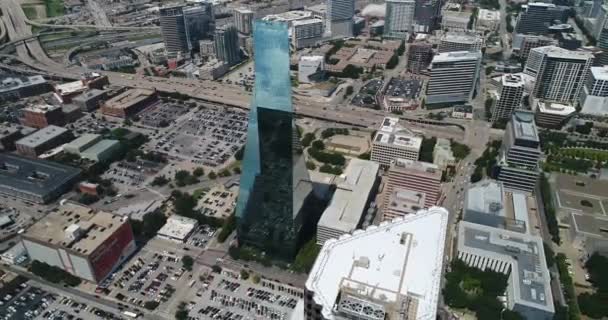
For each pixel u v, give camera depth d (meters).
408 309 153.38
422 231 190.75
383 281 165.00
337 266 171.25
